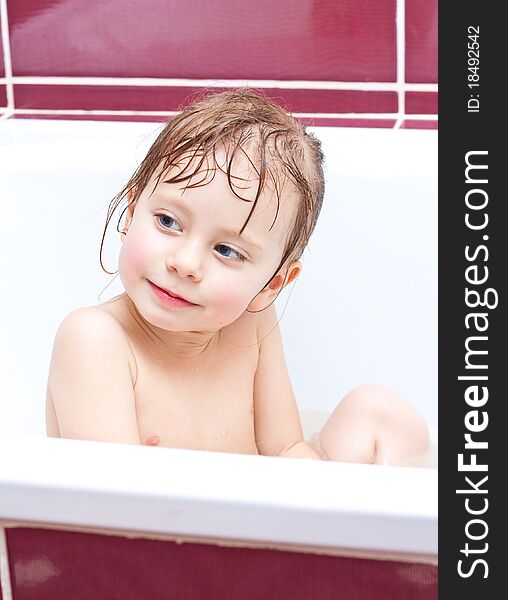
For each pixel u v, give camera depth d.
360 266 1.50
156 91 1.61
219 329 1.20
